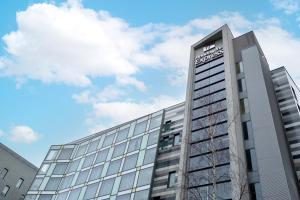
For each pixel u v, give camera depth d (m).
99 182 40.91
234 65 37.00
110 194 37.22
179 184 28.91
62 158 52.25
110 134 48.72
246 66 34.94
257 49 35.81
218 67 38.69
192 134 33.31
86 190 41.66
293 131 30.89
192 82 40.34
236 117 29.59
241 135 28.56
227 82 34.25
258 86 31.66
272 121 27.47
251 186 24.53
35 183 48.78
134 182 35.66
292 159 28.78
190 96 38.09
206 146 30.41
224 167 27.06
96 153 47.41
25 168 65.12
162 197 31.61
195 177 28.53
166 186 32.25
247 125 29.42
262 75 32.31
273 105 31.28
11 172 61.53
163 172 34.12
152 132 40.59
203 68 41.06
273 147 25.53
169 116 41.16
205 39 44.75
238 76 35.19
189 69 42.50
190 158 30.98
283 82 36.25
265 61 38.88
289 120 32.09
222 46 41.28
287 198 21.86
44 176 49.66
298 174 27.36
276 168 24.00
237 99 32.12
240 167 25.39
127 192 35.19
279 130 28.89
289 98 34.09
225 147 28.41
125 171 38.66
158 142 38.06
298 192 25.56
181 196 27.59
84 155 49.59
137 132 43.44
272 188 23.05
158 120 41.72
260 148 26.31
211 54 41.94
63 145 55.09
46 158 53.34
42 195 46.34
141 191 33.59
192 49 45.88
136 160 38.66
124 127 47.12
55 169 50.44
